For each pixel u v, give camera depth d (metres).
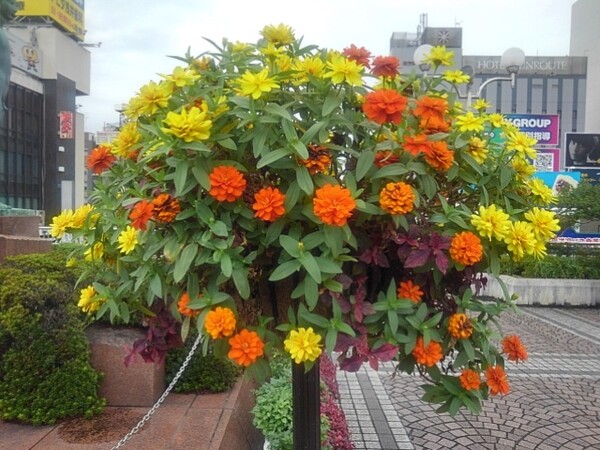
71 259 2.01
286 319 1.62
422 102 1.61
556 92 63.62
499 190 1.78
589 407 4.94
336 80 1.53
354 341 1.43
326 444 3.29
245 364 1.40
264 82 1.46
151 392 3.86
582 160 13.79
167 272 1.60
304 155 1.41
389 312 1.48
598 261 10.92
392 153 1.62
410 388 5.45
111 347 3.85
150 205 1.48
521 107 63.78
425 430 4.38
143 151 1.64
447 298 1.64
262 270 1.61
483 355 1.62
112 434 3.34
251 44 1.82
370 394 5.27
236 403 3.96
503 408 4.88
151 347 1.74
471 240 1.47
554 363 6.43
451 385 1.61
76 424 3.50
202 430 3.41
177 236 1.50
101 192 1.87
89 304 1.84
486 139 1.85
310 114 1.62
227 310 1.41
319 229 1.50
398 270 1.63
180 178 1.43
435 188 1.61
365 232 1.59
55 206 32.72
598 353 6.95
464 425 4.48
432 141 1.61
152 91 1.63
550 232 1.65
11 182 29.72
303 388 1.89
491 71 55.50
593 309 10.26
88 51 38.00
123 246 1.64
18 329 3.53
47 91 32.47
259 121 1.47
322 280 1.44
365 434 4.29
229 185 1.42
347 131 1.67
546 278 10.67
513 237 1.54
